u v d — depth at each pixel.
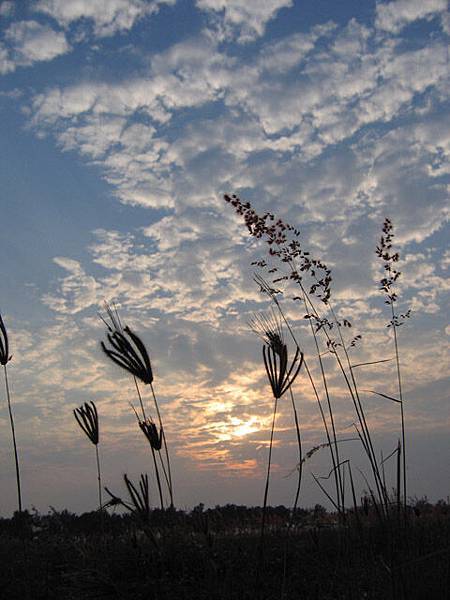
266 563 6.21
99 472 5.66
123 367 4.07
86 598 5.50
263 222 5.95
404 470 4.11
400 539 3.88
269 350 4.08
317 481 4.82
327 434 4.86
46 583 6.25
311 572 5.83
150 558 6.11
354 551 5.02
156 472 4.27
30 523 9.48
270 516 9.83
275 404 4.12
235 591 5.36
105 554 6.57
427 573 3.88
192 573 5.95
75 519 9.95
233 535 7.90
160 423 4.19
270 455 4.19
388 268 5.66
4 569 6.78
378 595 4.14
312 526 8.04
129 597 5.34
